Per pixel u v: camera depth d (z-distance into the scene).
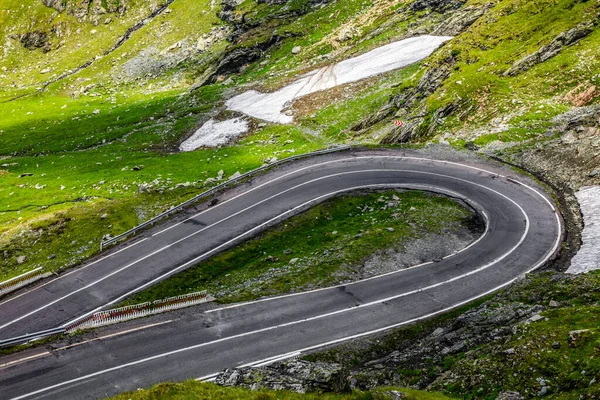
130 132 110.12
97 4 197.88
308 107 100.69
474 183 56.69
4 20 197.75
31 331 37.72
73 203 67.31
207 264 46.50
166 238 51.41
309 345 33.38
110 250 50.06
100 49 182.75
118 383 30.47
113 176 78.62
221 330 35.50
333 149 70.38
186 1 193.62
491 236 46.44
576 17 79.50
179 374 31.05
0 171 89.44
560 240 44.19
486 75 78.06
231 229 52.19
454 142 67.31
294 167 66.06
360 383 28.73
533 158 59.09
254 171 65.50
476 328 31.31
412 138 74.12
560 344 23.70
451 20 112.75
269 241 50.09
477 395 23.53
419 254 44.69
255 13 169.38
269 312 37.47
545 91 70.25
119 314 37.66
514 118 67.56
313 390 24.97
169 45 175.75
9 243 55.00
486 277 40.31
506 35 87.50
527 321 27.55
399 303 37.78
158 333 35.47
